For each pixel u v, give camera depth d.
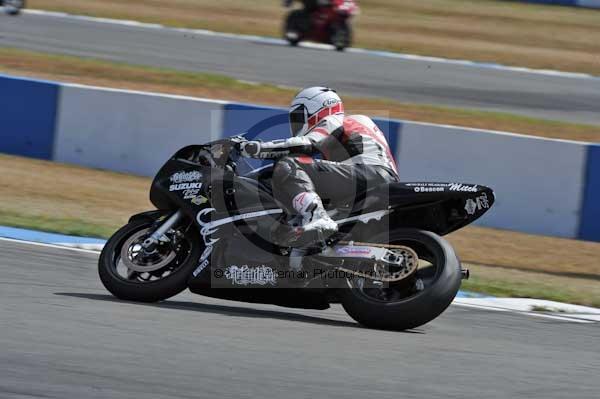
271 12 96.56
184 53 67.94
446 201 19.53
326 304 20.02
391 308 19.11
